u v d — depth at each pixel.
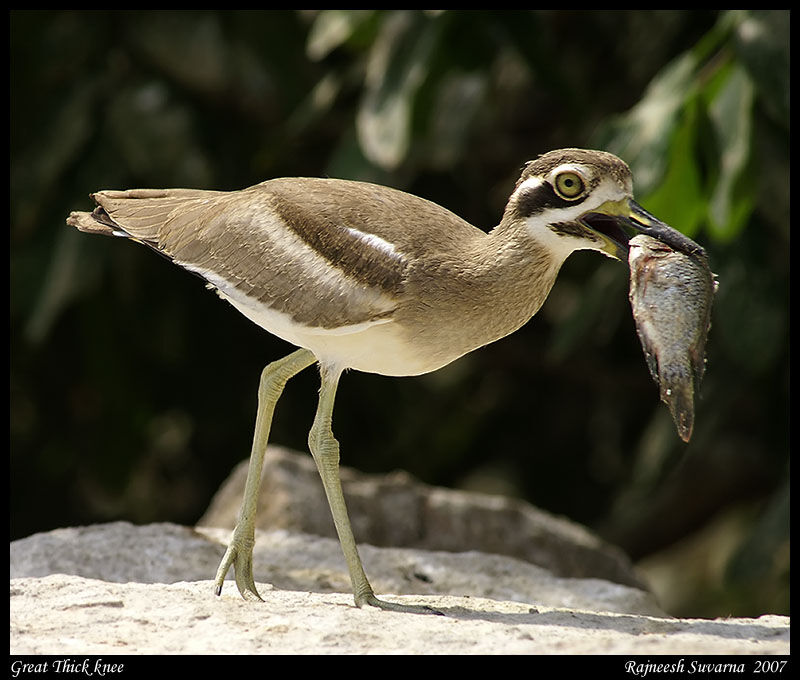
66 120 14.95
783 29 12.16
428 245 8.28
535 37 13.66
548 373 17.75
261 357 16.42
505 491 17.56
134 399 15.70
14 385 16.25
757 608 16.17
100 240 14.89
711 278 7.70
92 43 15.34
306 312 8.33
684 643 7.14
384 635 7.41
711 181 12.29
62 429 16.27
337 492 8.40
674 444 14.83
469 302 8.21
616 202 8.10
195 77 15.50
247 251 8.59
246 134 15.77
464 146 15.00
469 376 18.03
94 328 15.57
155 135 15.02
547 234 8.23
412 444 17.23
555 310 17.41
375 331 8.28
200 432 16.64
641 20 15.82
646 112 12.46
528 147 17.12
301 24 15.71
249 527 8.60
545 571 10.70
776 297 13.15
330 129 16.17
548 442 17.61
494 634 7.49
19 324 15.74
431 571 10.41
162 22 15.44
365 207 8.51
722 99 12.30
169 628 7.55
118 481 15.73
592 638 7.39
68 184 14.93
